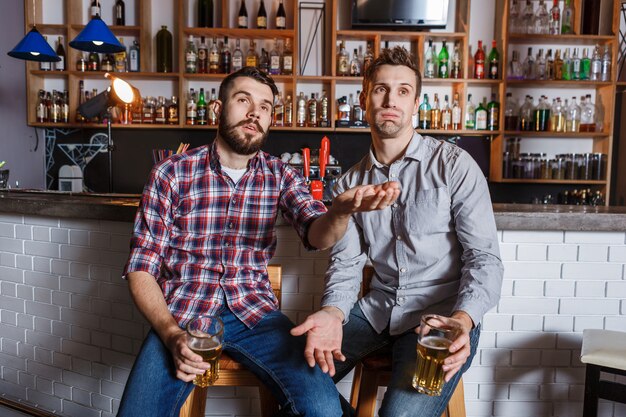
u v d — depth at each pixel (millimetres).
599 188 4211
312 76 3998
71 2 4062
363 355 1580
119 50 3266
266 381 1393
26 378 2367
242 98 1506
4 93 3797
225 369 1466
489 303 1409
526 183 4277
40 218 2246
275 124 4090
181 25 3984
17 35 3977
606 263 1970
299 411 1297
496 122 4105
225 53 4082
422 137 1645
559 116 4117
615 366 1463
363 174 1714
